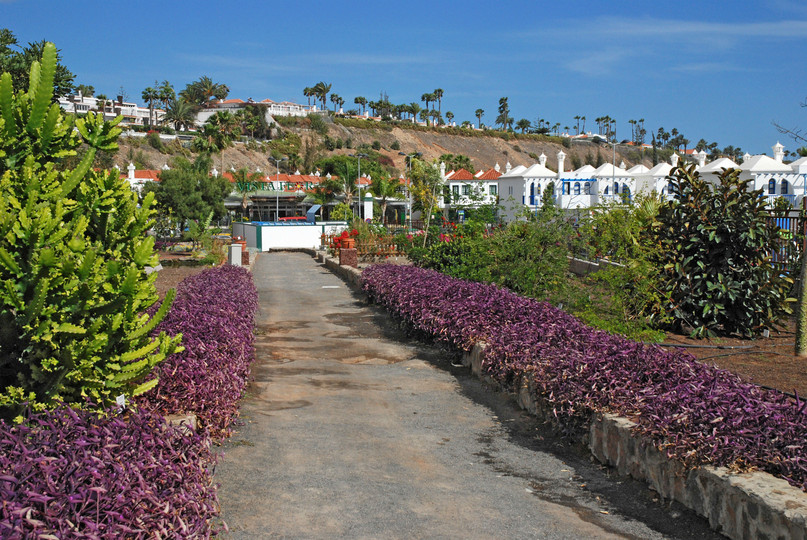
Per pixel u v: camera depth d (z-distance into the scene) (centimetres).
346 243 2856
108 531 278
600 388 616
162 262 2838
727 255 1065
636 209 1411
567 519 478
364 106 18538
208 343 696
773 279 1070
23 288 396
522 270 1390
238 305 1020
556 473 573
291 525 456
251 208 7194
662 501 496
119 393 450
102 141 466
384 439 661
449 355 1052
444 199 5256
